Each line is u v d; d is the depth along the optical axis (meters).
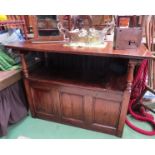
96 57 1.84
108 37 1.72
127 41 1.31
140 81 1.82
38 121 1.96
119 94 1.44
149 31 1.77
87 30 1.58
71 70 1.91
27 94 1.88
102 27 1.69
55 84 1.64
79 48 1.43
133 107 1.99
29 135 1.75
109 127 1.69
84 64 1.93
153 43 1.90
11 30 2.03
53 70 1.92
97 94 1.52
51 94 1.74
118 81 1.61
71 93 1.63
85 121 1.76
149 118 1.88
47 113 1.92
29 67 1.92
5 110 1.70
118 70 1.80
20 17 1.95
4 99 1.69
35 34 1.64
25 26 2.01
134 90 1.88
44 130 1.82
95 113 1.66
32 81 1.74
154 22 1.78
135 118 1.95
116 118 1.60
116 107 1.53
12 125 1.90
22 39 1.99
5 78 1.63
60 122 1.91
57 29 1.64
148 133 1.70
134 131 1.77
